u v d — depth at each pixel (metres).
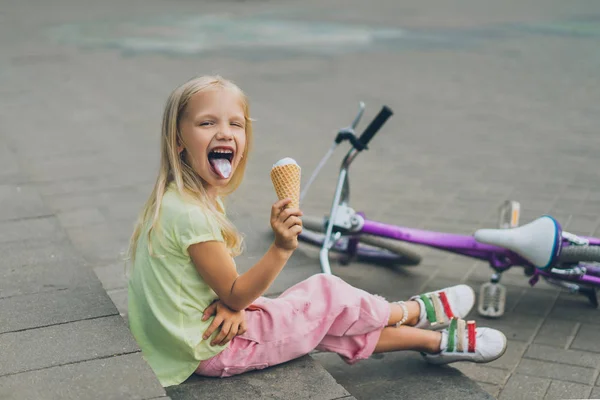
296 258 4.51
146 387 2.63
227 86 2.77
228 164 2.76
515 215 3.96
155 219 2.76
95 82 9.77
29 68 10.55
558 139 7.12
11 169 5.61
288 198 2.61
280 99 8.85
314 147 7.05
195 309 2.79
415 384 3.22
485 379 3.37
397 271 4.47
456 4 16.86
